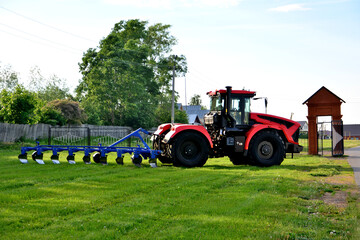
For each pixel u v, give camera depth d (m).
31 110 24.44
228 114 12.50
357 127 98.44
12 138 22.20
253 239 4.34
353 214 5.64
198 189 7.47
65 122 28.61
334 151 18.06
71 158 12.32
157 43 50.59
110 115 39.44
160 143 12.78
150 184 8.02
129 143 23.27
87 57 38.94
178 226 4.85
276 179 8.98
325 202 6.67
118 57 38.62
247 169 11.23
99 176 9.31
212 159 15.65
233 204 6.11
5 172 10.10
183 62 49.28
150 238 4.38
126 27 47.41
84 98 39.62
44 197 6.68
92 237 4.38
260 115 13.08
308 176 9.80
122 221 5.06
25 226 4.86
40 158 12.41
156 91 44.59
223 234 4.54
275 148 12.71
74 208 5.78
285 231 4.70
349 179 9.48
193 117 64.75
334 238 4.52
